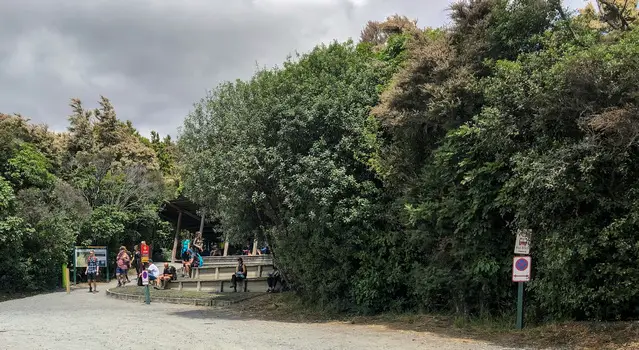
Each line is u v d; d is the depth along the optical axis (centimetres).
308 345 920
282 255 1591
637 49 881
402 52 1489
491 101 1055
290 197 1380
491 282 1116
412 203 1243
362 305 1386
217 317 1440
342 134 1413
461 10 1243
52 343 923
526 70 1041
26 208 2305
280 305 1614
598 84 899
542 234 987
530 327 1022
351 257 1424
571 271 925
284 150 1390
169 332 1082
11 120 3228
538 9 1127
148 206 3372
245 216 1606
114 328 1139
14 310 1631
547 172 893
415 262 1288
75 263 2711
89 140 3791
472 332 1052
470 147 1105
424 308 1286
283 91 1461
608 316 936
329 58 1593
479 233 1091
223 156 1467
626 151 860
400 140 1342
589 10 1248
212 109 1778
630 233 872
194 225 4394
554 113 955
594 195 903
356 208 1355
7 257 2180
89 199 3152
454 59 1201
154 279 2431
